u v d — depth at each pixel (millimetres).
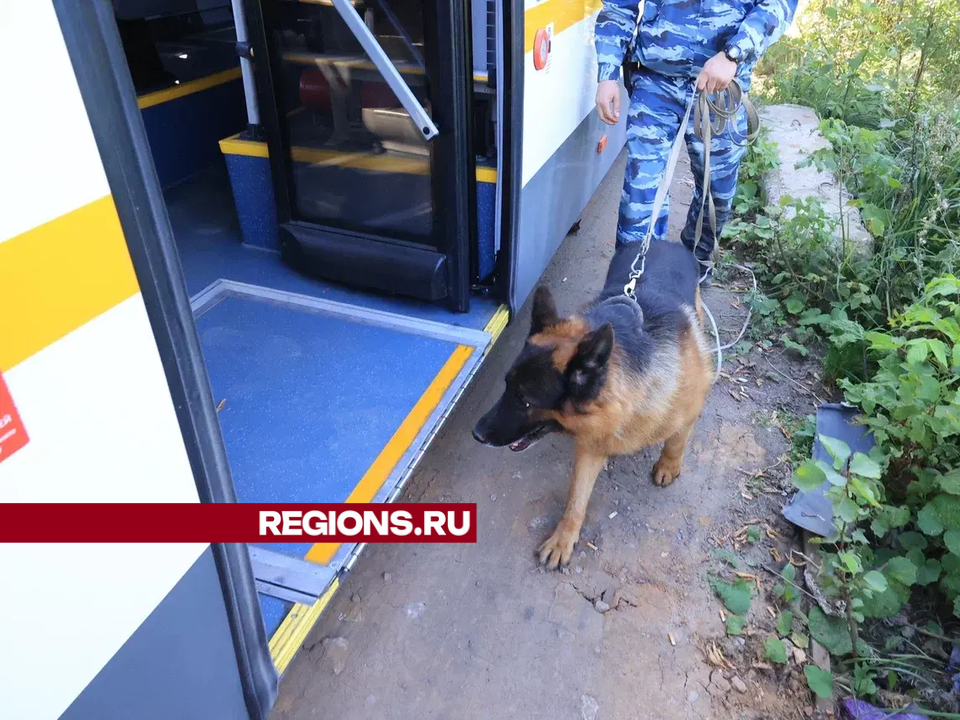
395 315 3385
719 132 3307
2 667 1017
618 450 2645
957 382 3092
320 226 3451
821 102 6910
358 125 3072
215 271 3723
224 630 1562
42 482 1012
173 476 1291
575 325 2578
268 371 3035
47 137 914
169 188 4660
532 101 3146
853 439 3238
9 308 907
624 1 3455
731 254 5000
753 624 2604
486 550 2900
